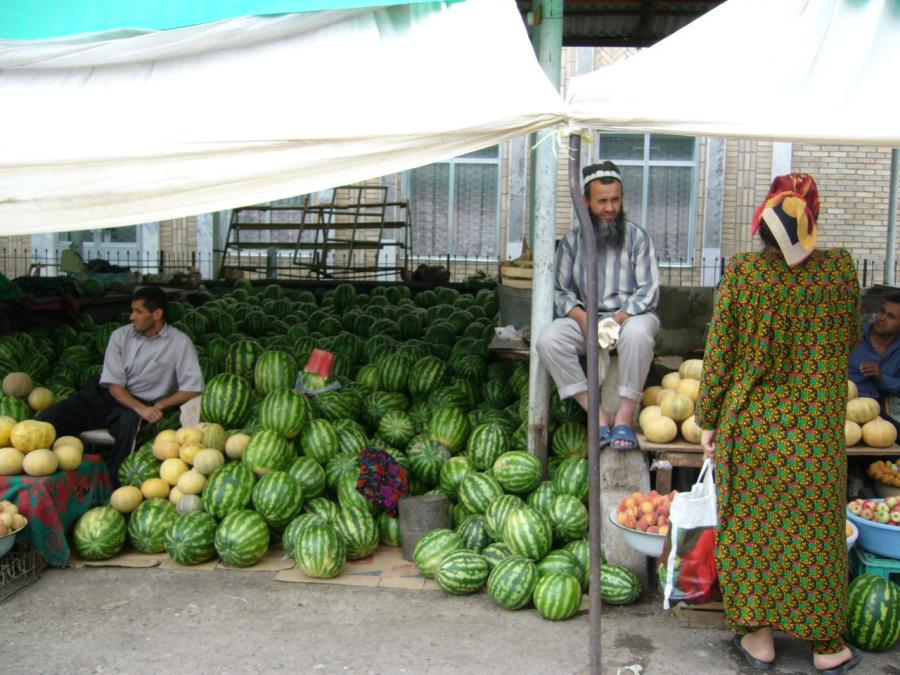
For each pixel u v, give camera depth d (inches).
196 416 229.0
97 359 320.2
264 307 399.9
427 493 220.2
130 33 150.5
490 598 181.0
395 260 663.8
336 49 147.6
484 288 469.4
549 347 199.8
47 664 154.6
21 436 193.9
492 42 143.4
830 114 135.6
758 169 625.6
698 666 153.5
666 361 288.4
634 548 171.8
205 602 179.0
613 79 135.6
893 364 221.6
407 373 274.1
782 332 137.7
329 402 243.3
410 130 141.0
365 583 187.6
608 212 202.4
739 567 143.1
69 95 151.4
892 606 155.6
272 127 144.9
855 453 186.9
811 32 136.9
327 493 217.2
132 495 206.1
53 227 157.2
